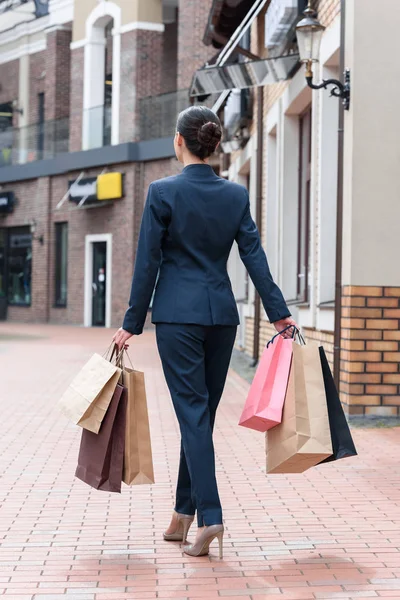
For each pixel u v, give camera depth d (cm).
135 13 3425
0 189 4178
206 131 506
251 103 2025
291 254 1627
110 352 555
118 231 3488
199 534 504
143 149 3366
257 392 496
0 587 457
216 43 2250
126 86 3453
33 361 1931
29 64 4275
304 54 1067
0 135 4116
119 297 3481
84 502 656
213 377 519
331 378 496
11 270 4197
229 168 2659
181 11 3206
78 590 453
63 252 3881
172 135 3281
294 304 1438
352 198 1017
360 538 550
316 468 777
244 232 511
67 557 512
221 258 511
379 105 1021
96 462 504
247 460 825
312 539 548
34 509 633
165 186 500
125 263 3453
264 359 502
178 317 493
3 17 4388
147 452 506
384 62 1023
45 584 462
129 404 501
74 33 3759
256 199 1866
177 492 537
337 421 496
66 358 2012
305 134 1586
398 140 1022
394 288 1022
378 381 1023
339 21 1134
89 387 498
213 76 1450
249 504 644
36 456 852
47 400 1285
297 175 1620
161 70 3734
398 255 1022
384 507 633
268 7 1527
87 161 3575
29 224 4012
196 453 493
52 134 3862
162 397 1319
